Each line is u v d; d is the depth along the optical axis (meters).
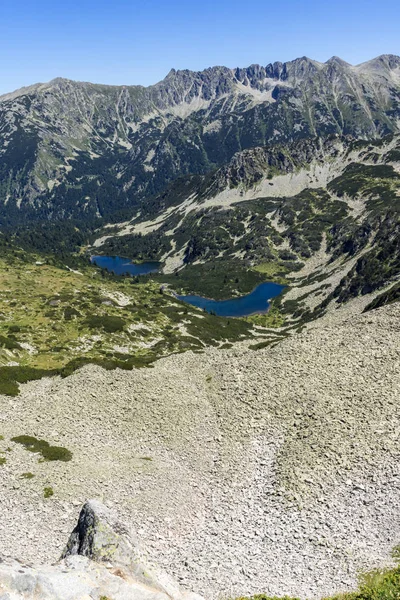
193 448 53.91
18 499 44.28
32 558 35.88
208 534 40.00
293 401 57.31
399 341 62.62
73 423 60.00
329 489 42.66
